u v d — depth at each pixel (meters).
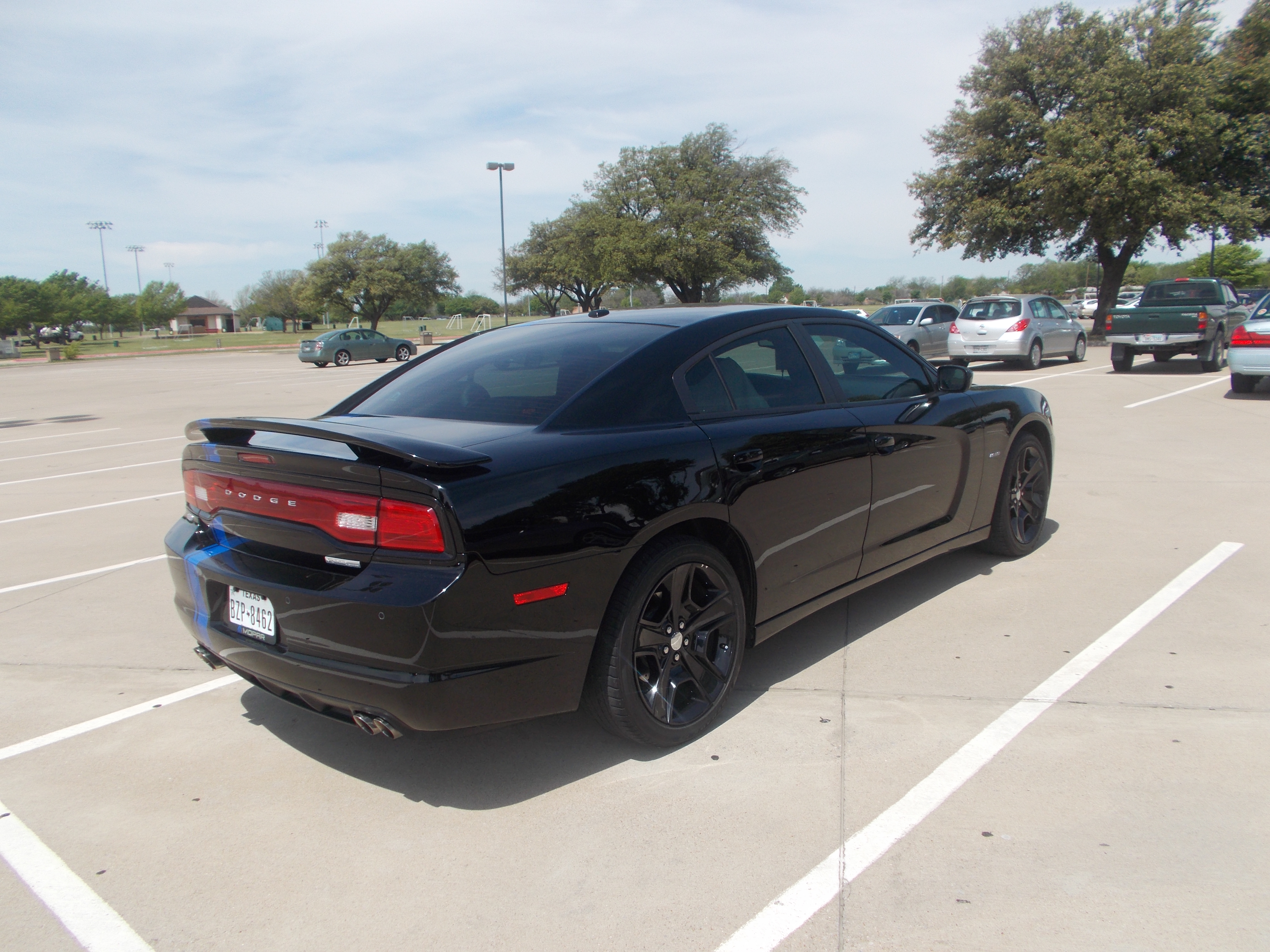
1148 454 7.95
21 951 2.09
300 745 3.08
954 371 4.22
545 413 2.82
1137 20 26.58
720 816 2.53
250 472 2.69
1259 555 4.81
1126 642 3.67
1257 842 2.32
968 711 3.11
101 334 104.69
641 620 2.76
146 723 3.27
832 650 3.70
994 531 4.71
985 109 28.14
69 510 7.06
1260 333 11.38
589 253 44.78
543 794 2.69
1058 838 2.37
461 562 2.32
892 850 2.34
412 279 61.88
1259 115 26.25
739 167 42.16
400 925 2.13
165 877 2.35
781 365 3.46
